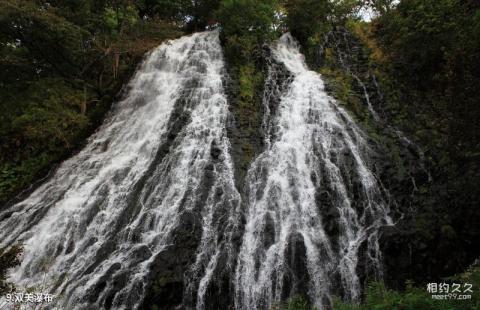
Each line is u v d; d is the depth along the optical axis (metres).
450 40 10.16
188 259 7.52
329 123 10.80
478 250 7.64
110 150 11.41
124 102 13.49
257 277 7.52
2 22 11.27
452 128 7.42
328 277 7.45
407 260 7.51
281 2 15.59
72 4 13.50
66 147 11.99
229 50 13.78
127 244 8.10
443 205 8.27
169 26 15.07
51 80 13.27
